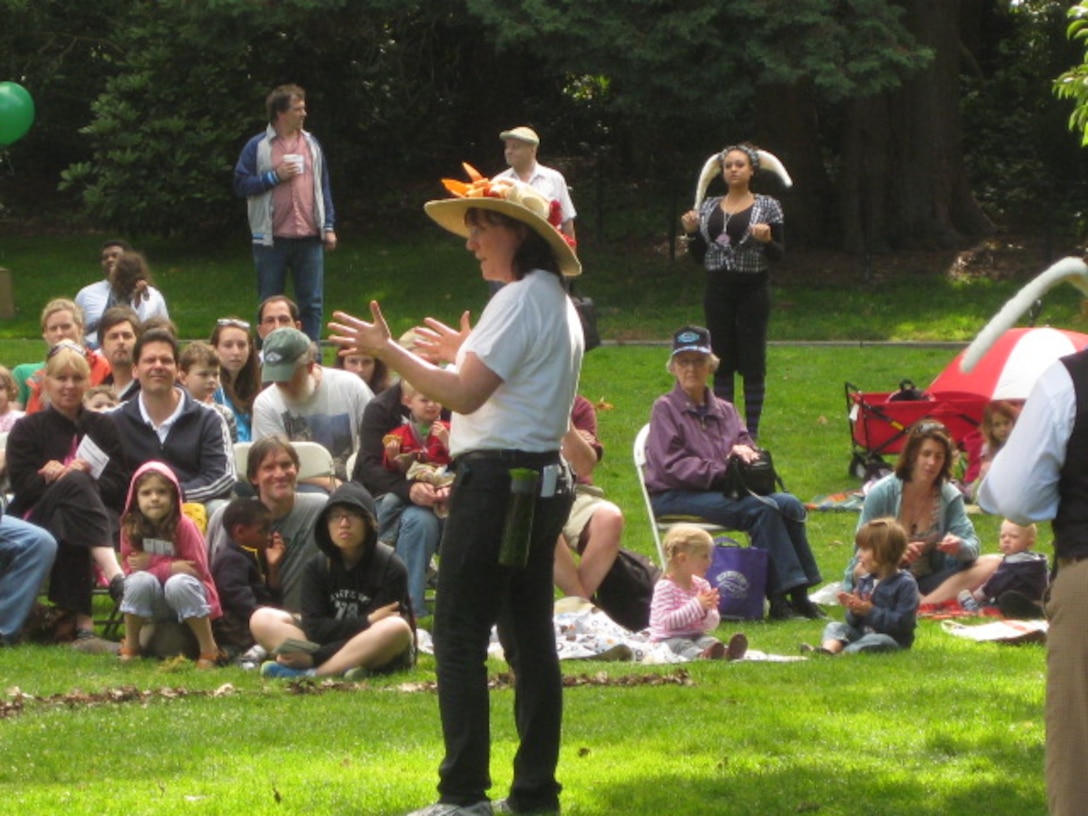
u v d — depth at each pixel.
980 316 36.03
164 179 40.16
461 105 46.53
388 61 43.97
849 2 35.25
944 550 17.14
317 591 13.95
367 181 45.12
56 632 15.43
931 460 17.16
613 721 11.91
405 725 11.77
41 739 11.30
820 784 10.10
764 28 34.50
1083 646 8.16
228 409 17.80
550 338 9.05
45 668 14.03
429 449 16.23
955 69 41.62
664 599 15.19
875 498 17.34
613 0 34.72
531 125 48.19
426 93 45.38
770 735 11.38
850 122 40.97
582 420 16.98
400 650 13.84
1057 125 43.59
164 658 14.50
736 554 16.91
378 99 44.38
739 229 23.66
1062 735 8.20
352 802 9.59
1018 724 11.74
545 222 9.09
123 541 14.83
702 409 17.91
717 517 17.38
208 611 14.30
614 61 34.91
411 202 45.22
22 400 19.92
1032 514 8.29
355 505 13.73
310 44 40.19
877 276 39.78
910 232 41.47
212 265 40.50
